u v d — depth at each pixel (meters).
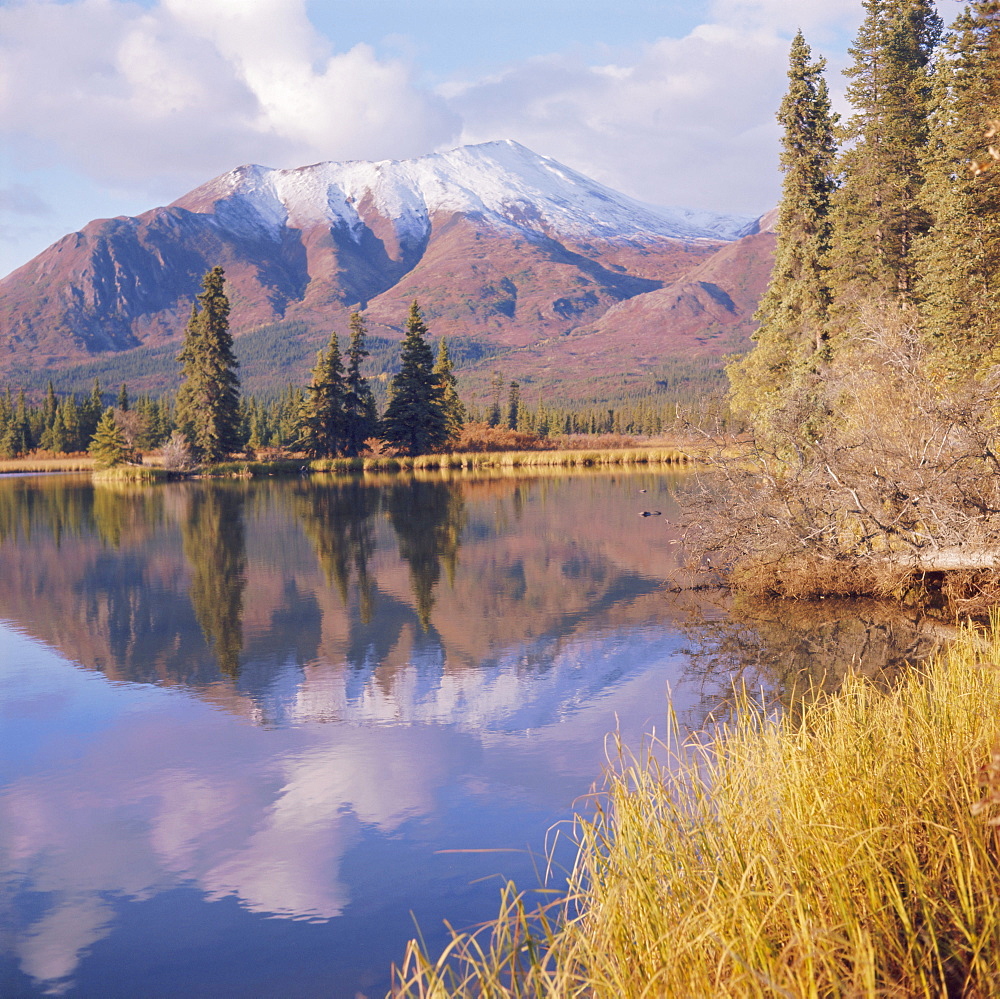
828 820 4.57
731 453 18.06
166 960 5.54
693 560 19.17
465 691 11.31
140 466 70.69
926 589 16.19
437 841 7.00
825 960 3.29
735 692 10.54
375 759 8.93
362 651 13.63
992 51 23.45
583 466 72.06
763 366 32.81
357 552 24.41
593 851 5.28
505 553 23.61
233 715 10.59
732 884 4.16
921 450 16.31
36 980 5.33
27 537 28.94
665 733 9.14
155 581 20.28
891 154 31.58
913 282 31.33
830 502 16.33
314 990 5.12
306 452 82.25
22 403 116.31
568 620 15.38
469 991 4.79
